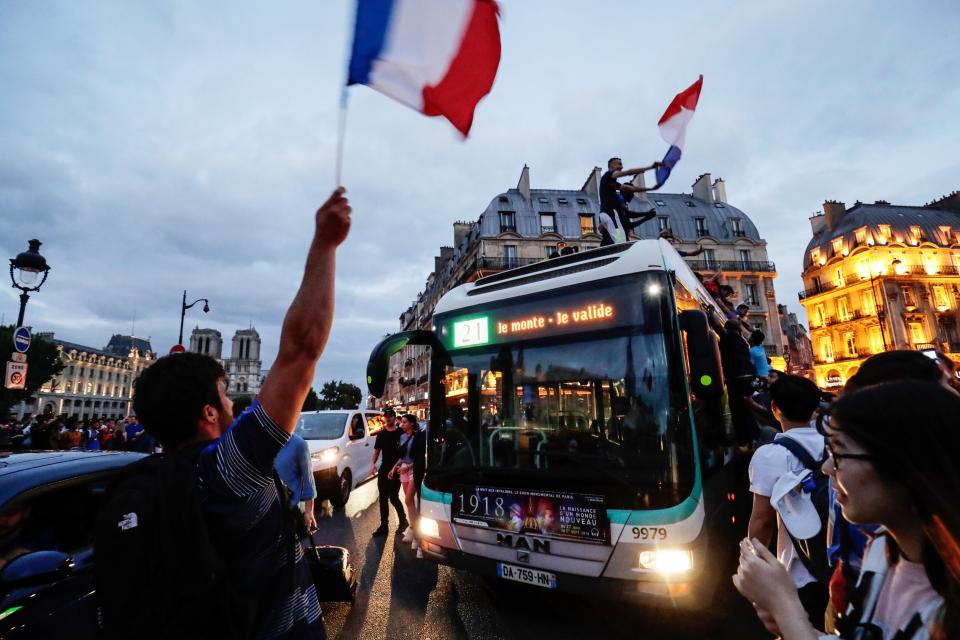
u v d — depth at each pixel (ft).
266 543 3.99
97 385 396.98
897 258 142.82
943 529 2.61
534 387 13.55
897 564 3.20
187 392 4.27
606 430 12.16
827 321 155.84
